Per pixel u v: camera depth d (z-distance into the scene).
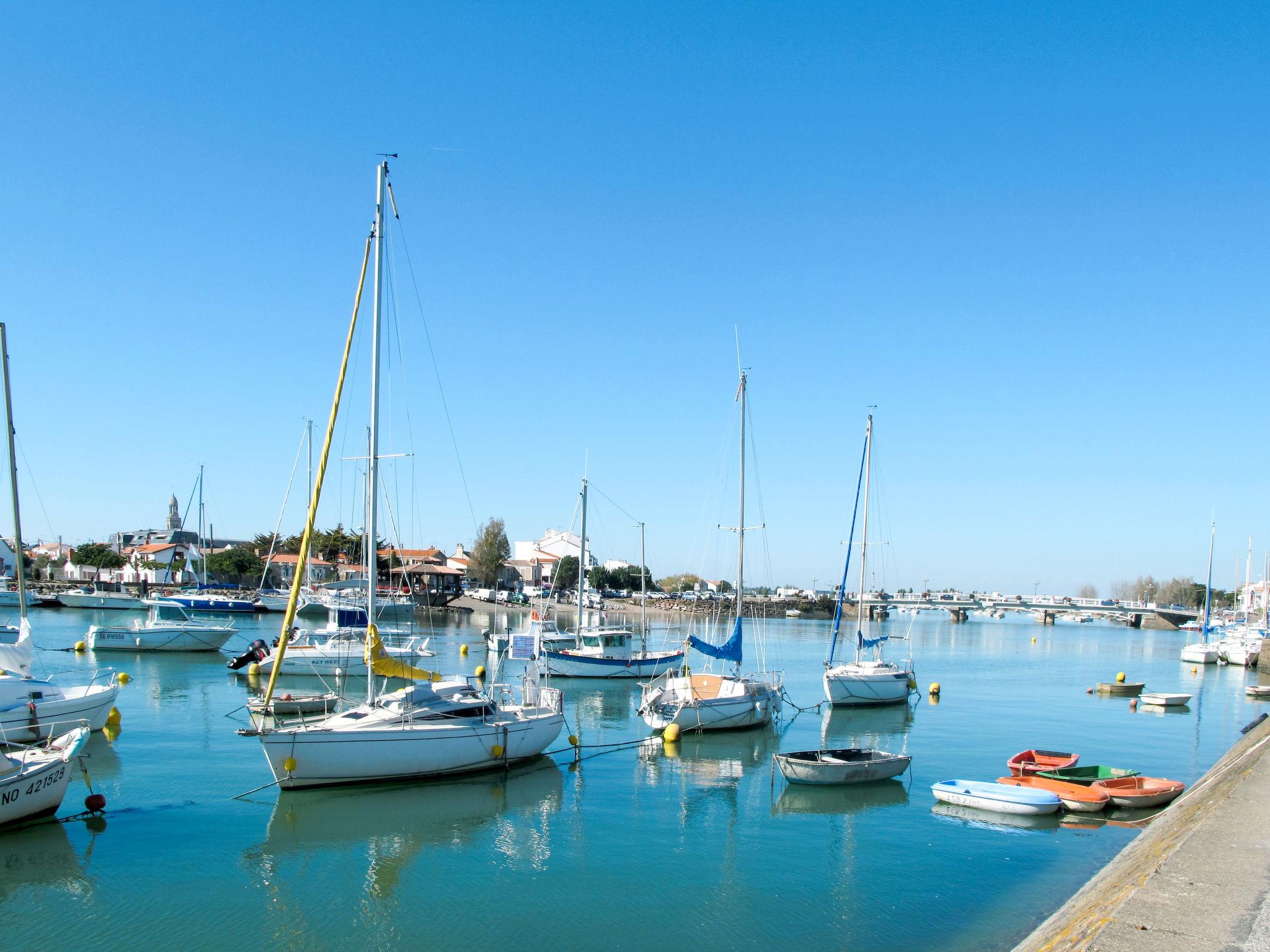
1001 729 41.91
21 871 20.02
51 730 26.67
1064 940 14.54
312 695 41.06
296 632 57.50
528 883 20.28
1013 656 91.50
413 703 28.70
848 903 19.38
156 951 16.48
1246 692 58.16
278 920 17.97
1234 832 19.81
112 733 34.16
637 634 89.94
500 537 152.75
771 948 17.14
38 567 152.12
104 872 20.12
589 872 21.09
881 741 38.34
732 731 38.50
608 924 18.16
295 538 145.38
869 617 153.38
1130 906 15.06
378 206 28.64
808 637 111.06
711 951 17.00
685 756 34.16
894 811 26.59
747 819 25.58
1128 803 26.62
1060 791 26.98
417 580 137.50
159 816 24.06
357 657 52.03
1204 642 104.38
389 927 17.84
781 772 28.91
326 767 25.91
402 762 27.08
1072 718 46.03
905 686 48.66
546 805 26.56
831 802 27.44
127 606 96.75
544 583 167.00
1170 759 35.22
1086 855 22.72
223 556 133.88
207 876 20.11
